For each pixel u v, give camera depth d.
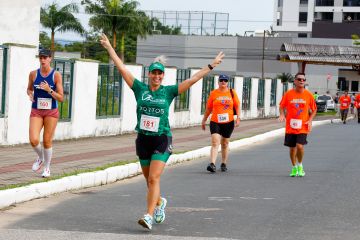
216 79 39.25
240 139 26.14
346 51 56.47
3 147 18.94
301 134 15.89
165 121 9.60
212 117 17.00
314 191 13.62
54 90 13.15
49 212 10.91
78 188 13.60
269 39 96.88
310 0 134.62
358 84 94.00
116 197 12.69
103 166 15.47
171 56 96.81
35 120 13.18
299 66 57.84
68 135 22.78
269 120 44.72
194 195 13.02
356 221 10.38
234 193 13.32
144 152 9.70
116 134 26.42
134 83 9.68
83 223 10.04
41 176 13.48
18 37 36.03
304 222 10.27
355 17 130.50
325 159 20.12
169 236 9.18
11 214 10.66
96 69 24.39
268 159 20.42
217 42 96.44
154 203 9.46
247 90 45.31
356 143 26.34
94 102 24.41
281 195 13.06
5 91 19.05
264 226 9.95
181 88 9.59
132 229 9.66
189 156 20.12
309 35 134.88
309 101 15.89
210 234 9.34
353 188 14.06
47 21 66.62
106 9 70.19
